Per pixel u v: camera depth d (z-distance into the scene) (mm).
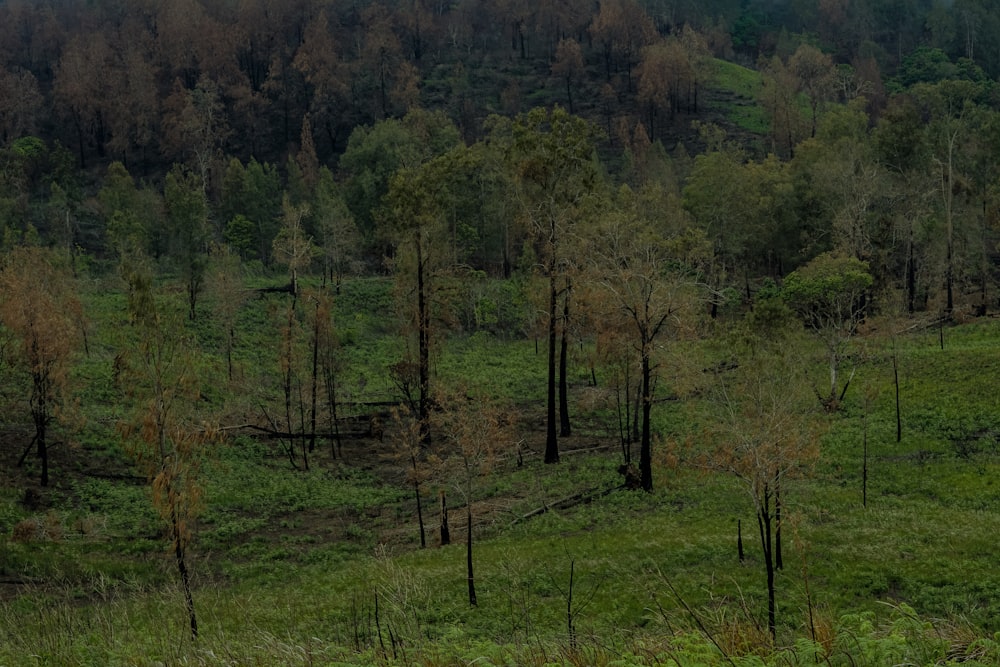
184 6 196000
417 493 43625
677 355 49719
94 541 43156
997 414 55188
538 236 61438
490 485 52938
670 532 40188
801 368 51781
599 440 60844
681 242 65625
